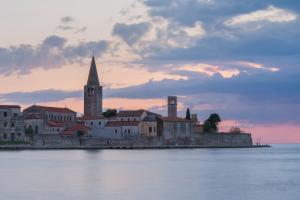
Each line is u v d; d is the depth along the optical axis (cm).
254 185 12950
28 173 15988
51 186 12588
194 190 11981
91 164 19838
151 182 13588
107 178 14550
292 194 11294
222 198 10794
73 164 19738
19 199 10581
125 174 15838
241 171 17312
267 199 10625
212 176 15375
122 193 11456
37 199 10588
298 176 15438
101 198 10762
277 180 14188
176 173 16338
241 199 10662
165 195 11194
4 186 12556
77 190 11875
